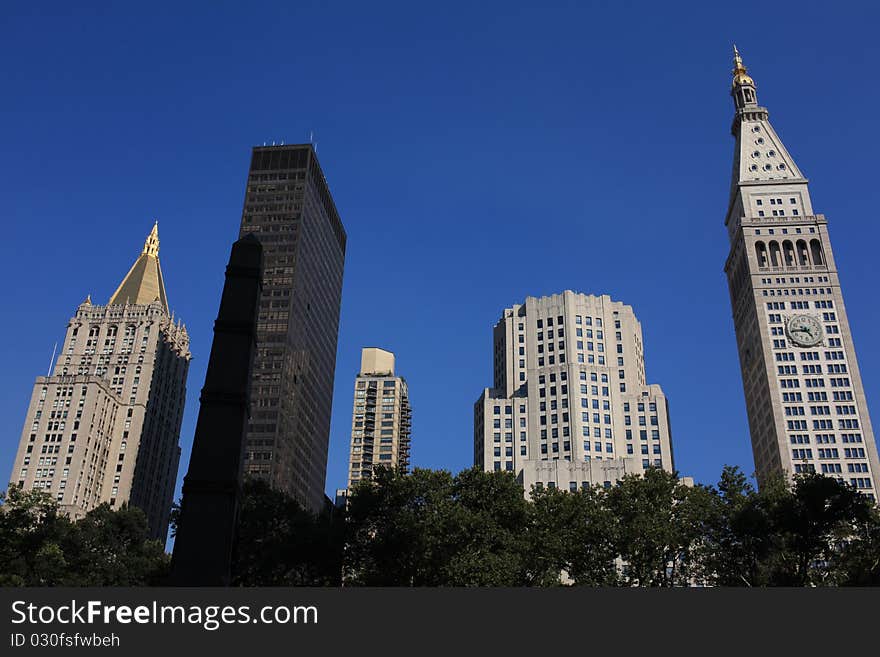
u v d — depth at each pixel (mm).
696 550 81250
